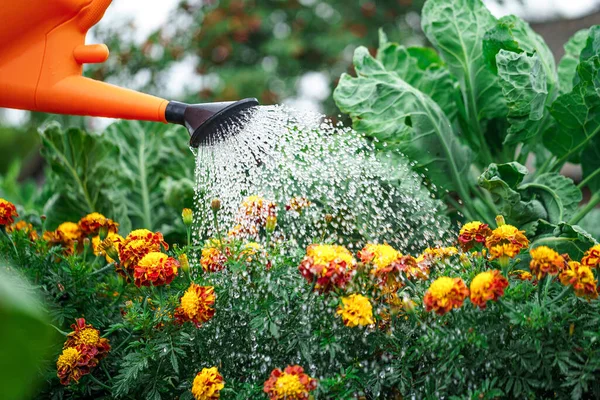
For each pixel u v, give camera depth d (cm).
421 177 243
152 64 796
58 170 289
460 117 269
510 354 159
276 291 172
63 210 294
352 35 952
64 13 178
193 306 174
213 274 185
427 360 169
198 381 167
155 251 189
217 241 190
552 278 179
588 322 160
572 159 258
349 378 165
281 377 155
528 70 229
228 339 185
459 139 270
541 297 173
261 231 208
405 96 244
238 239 187
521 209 223
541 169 257
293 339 173
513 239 171
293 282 176
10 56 179
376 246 169
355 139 217
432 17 268
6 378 67
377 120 242
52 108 184
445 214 248
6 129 1452
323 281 159
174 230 284
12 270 194
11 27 174
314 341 171
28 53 180
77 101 182
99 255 226
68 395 192
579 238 207
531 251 158
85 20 181
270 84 962
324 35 964
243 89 894
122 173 304
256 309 177
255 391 169
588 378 153
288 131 201
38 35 179
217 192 198
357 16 998
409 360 165
